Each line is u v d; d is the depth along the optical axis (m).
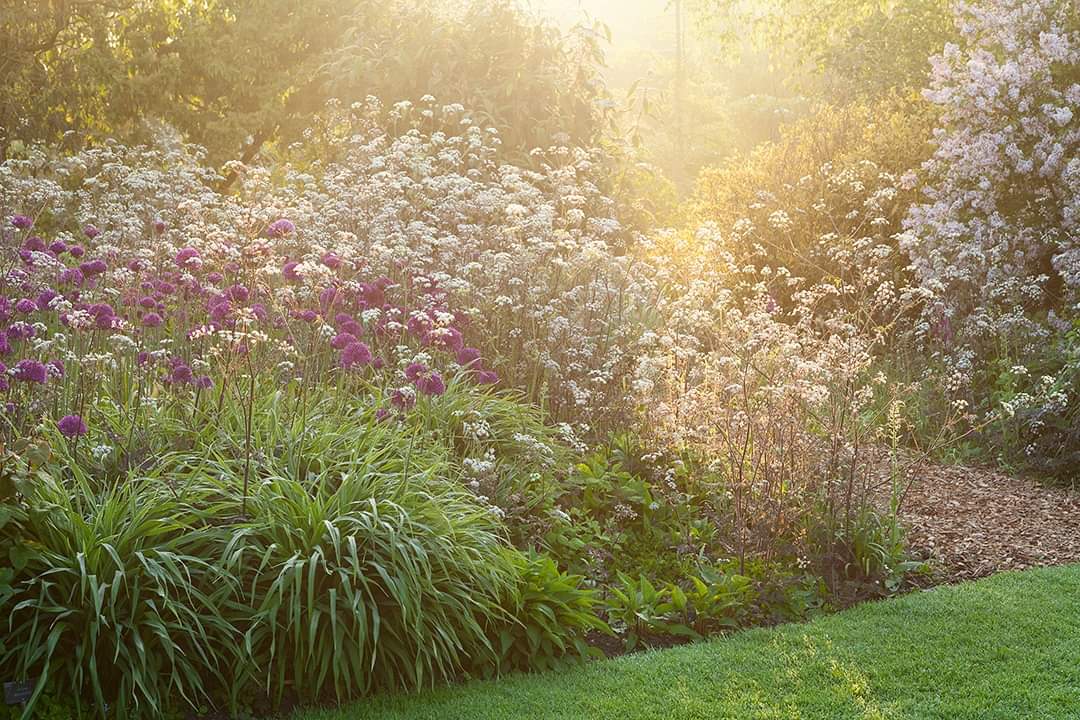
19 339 4.61
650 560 5.73
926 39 18.45
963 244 10.87
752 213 13.69
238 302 5.20
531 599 4.67
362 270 6.57
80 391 4.95
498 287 6.98
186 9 16.19
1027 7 11.72
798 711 4.07
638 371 6.57
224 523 4.34
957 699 4.22
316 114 16.53
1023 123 11.34
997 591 5.65
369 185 7.57
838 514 5.90
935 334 10.17
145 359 5.20
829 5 20.83
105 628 3.84
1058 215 11.27
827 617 5.29
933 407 9.33
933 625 5.10
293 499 4.41
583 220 9.70
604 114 12.48
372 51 12.14
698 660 4.63
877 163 13.44
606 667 4.55
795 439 6.00
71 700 3.72
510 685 4.31
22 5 14.66
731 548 5.86
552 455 6.00
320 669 4.11
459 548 4.49
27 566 3.88
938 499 7.62
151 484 4.43
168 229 7.51
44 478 3.98
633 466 6.45
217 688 4.03
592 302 7.27
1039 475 8.41
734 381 6.64
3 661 3.68
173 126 15.93
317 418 5.30
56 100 14.80
